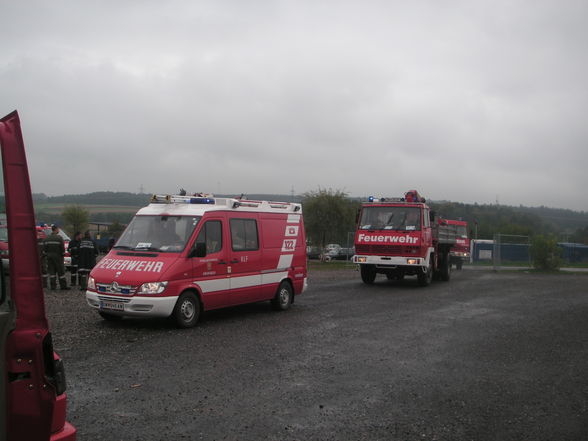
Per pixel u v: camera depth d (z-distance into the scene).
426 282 20.22
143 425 5.21
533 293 18.45
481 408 5.95
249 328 10.51
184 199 11.57
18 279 2.59
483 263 39.06
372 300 15.44
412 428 5.31
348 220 44.06
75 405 5.74
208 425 5.25
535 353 8.78
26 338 2.59
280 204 13.16
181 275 10.28
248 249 12.01
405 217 19.47
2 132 2.61
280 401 6.04
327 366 7.63
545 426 5.42
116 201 113.06
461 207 99.38
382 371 7.43
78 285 18.08
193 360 7.80
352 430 5.22
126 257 10.60
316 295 16.66
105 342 8.93
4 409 2.57
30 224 2.64
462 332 10.52
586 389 6.78
